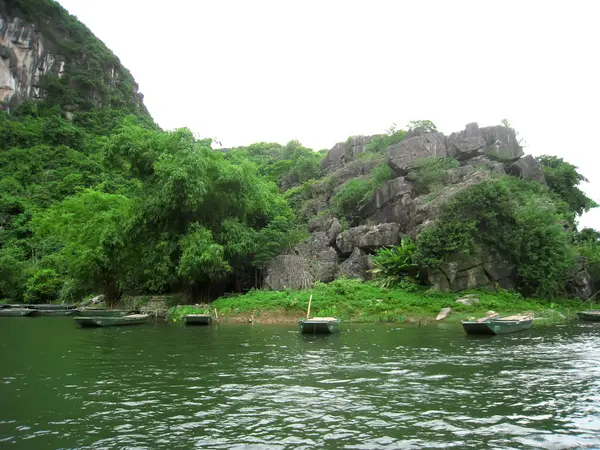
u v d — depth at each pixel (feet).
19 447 21.48
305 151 194.49
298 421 25.04
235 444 21.67
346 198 117.80
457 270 85.20
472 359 43.09
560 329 66.39
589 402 28.43
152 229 96.02
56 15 423.23
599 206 126.41
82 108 382.22
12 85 365.40
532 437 22.35
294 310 81.35
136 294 104.53
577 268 94.63
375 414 26.18
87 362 43.27
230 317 82.28
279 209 120.26
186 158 91.09
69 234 119.65
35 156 295.28
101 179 249.14
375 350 48.73
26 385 33.96
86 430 23.88
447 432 23.12
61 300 145.79
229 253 95.14
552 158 131.03
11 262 161.89
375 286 89.86
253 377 36.04
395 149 111.86
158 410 27.32
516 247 84.79
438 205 93.09
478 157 109.91
